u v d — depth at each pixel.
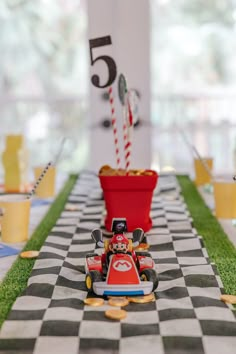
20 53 3.36
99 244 1.04
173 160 2.64
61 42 3.39
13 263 1.17
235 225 1.46
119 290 0.97
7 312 0.92
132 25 2.11
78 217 1.53
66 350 0.81
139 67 2.13
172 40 3.38
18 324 0.87
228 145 2.55
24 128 2.74
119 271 0.99
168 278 1.07
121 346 0.82
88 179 2.10
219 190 1.52
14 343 0.83
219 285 1.03
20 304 0.94
